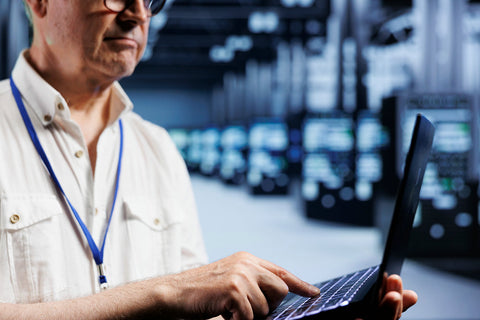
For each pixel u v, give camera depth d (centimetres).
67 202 113
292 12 1445
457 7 879
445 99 711
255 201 1552
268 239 908
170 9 1493
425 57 887
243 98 2542
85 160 118
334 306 75
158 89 3184
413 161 79
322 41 1830
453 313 483
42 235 109
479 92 707
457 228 715
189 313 82
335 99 1379
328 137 1070
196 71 2741
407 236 87
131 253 119
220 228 1044
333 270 669
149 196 127
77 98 121
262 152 1605
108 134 125
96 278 113
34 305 86
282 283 83
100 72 113
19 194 110
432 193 714
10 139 114
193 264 132
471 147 709
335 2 1360
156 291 83
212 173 2648
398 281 79
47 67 118
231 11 1490
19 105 118
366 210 1037
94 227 116
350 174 1066
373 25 1412
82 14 108
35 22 117
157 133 138
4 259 107
